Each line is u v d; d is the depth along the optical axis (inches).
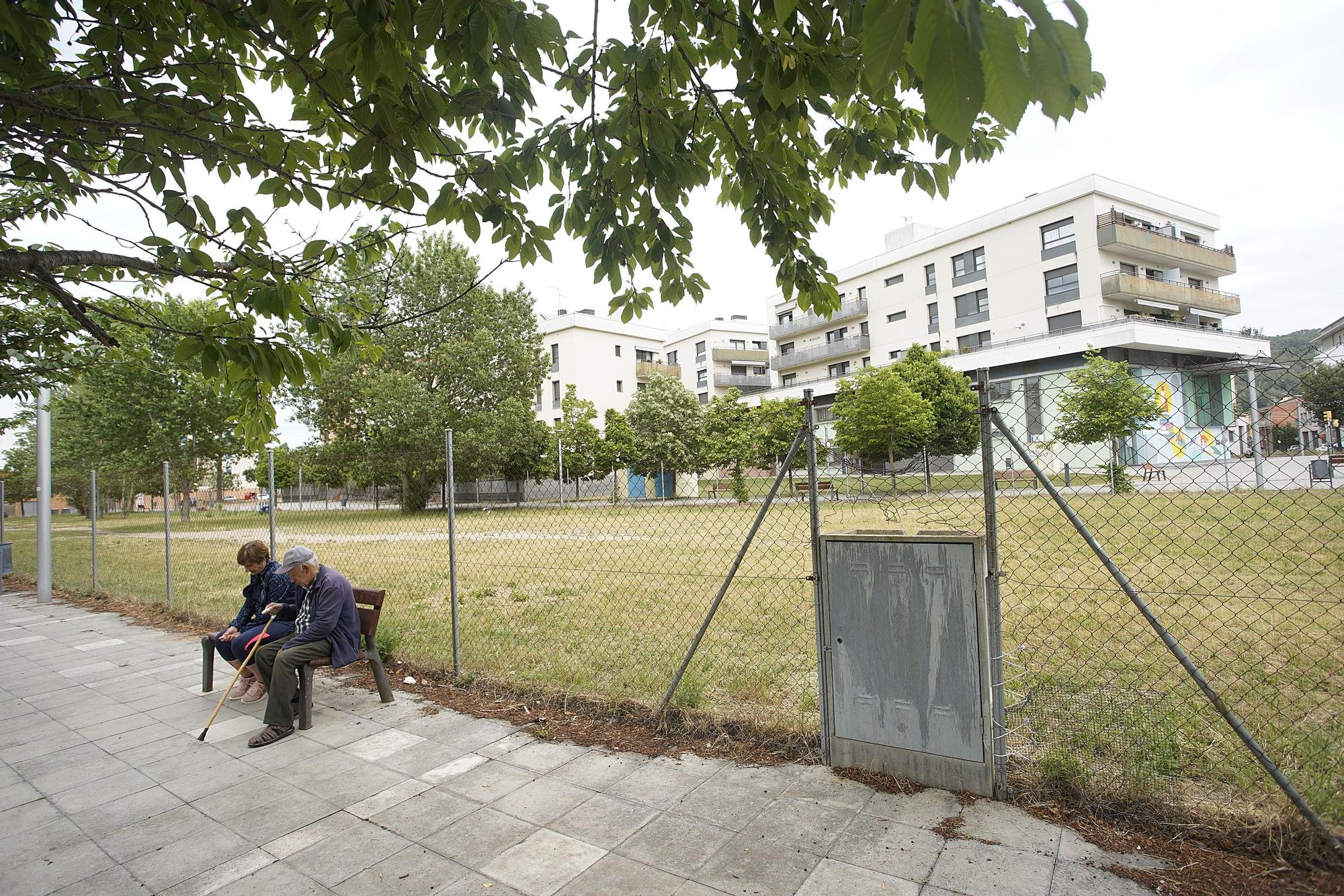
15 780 143.3
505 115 110.3
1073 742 130.0
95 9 103.0
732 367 2322.8
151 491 1737.2
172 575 455.8
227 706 190.7
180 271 122.4
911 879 94.7
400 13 86.0
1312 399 124.2
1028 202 1428.4
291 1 92.1
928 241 1615.4
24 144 110.2
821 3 91.0
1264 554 324.5
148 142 111.8
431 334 1159.0
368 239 143.9
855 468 181.8
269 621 201.9
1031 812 111.0
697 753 141.9
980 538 116.0
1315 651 186.1
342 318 148.3
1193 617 229.5
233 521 426.0
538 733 157.5
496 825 116.2
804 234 160.4
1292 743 126.2
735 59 116.1
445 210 127.3
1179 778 117.7
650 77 108.6
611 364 2106.3
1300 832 97.5
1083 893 89.8
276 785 136.7
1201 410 140.6
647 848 106.4
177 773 144.4
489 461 1149.7
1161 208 1427.2
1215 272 1524.4
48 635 293.3
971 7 41.4
